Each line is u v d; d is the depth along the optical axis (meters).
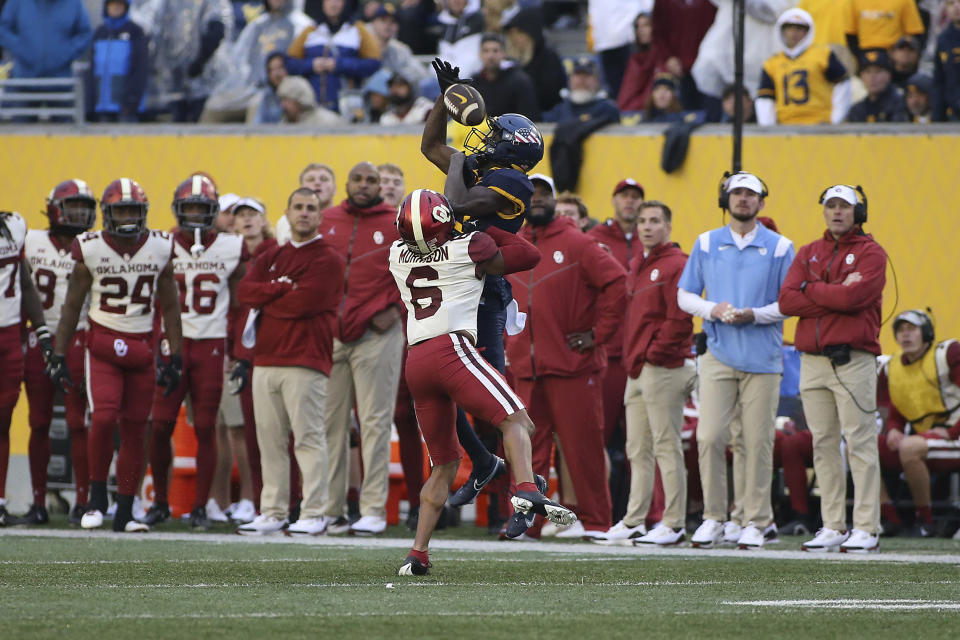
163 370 33.19
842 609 17.42
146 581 20.38
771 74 45.97
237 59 54.28
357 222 33.75
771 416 30.17
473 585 20.11
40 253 36.19
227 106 52.12
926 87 46.25
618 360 36.06
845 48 46.50
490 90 45.97
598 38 52.12
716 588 20.12
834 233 29.47
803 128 44.62
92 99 52.78
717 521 30.55
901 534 37.81
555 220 33.00
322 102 51.44
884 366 39.69
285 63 51.50
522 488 19.31
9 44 52.75
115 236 32.16
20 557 24.77
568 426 32.53
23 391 46.25
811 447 37.69
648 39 49.97
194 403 35.44
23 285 34.50
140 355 32.66
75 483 38.50
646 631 14.99
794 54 45.78
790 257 30.53
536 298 32.56
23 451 46.31
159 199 49.06
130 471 33.00
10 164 49.78
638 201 37.12
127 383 32.91
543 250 32.78
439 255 19.81
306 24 55.97
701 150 45.25
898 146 43.94
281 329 32.03
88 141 49.38
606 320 32.31
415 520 35.34
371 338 33.44
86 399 35.69
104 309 32.38
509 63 46.31
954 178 43.59
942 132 43.78
